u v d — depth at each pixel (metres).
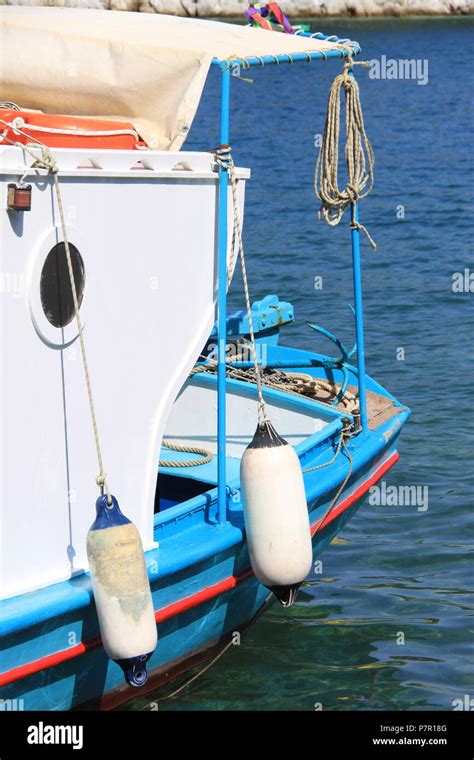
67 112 7.04
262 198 24.78
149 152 6.07
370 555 8.97
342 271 18.62
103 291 5.97
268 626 7.86
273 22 7.99
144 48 6.63
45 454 5.76
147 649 5.70
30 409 5.64
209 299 6.72
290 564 6.33
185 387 8.63
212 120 39.25
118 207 5.96
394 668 7.32
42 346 5.64
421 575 8.63
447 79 50.09
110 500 5.71
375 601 8.23
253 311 9.70
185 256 6.48
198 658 7.04
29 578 5.77
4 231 5.32
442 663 7.39
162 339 6.41
